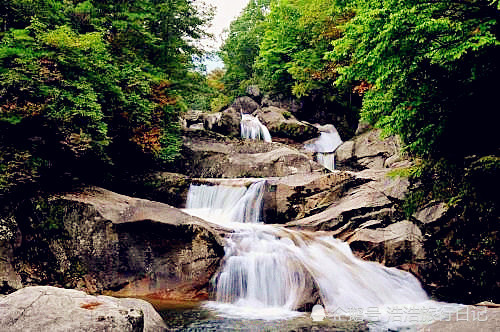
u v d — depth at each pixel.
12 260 9.51
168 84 18.77
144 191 15.73
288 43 30.23
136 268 9.73
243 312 8.13
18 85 10.45
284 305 8.70
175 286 9.50
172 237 9.81
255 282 9.19
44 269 9.75
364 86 21.86
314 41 27.16
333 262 10.30
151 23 19.41
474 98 10.38
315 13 25.94
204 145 20.38
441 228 10.95
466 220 10.62
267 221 14.45
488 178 10.41
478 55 9.07
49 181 11.27
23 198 10.34
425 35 8.80
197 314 7.87
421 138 11.46
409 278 10.57
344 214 12.41
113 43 16.47
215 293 9.31
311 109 28.98
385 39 9.20
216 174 18.52
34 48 11.20
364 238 11.37
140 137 15.71
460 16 9.56
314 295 8.55
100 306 5.11
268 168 18.12
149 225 9.87
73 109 11.06
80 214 10.08
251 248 10.24
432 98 10.53
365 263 10.75
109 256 9.77
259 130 24.75
